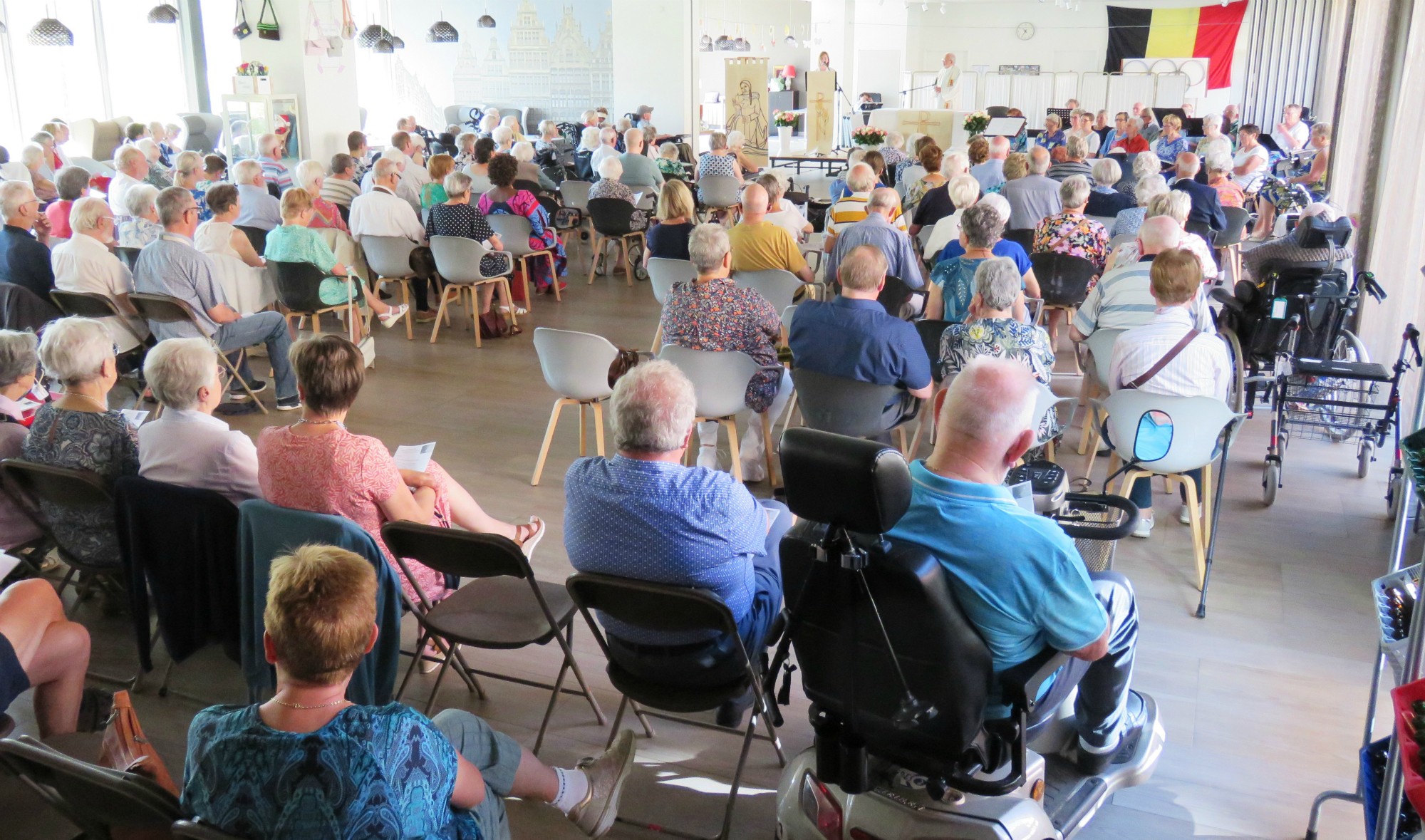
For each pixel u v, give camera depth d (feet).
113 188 23.18
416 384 19.81
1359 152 24.73
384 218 22.76
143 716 9.64
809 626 5.93
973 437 5.93
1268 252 15.57
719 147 29.99
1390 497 13.96
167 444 9.52
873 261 11.62
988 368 5.97
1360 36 26.30
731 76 46.93
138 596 9.48
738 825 8.18
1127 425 11.14
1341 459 15.60
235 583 9.12
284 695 5.28
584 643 10.94
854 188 21.03
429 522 9.32
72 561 10.12
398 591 8.20
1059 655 6.13
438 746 5.39
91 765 5.45
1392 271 17.57
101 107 39.78
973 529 5.80
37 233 17.02
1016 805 6.52
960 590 5.83
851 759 6.23
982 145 25.84
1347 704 9.63
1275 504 14.03
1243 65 59.62
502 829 6.65
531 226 24.99
